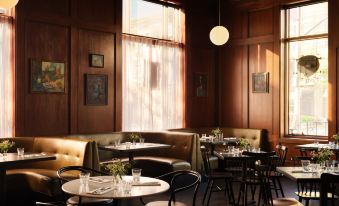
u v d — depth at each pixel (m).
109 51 8.44
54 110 7.55
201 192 7.26
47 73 7.43
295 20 9.55
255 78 10.08
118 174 3.82
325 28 9.04
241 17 10.36
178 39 9.92
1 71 6.92
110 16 8.45
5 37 6.96
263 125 9.95
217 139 8.72
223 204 6.45
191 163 7.93
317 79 9.23
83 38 7.99
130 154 7.09
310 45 9.34
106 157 8.02
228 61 10.64
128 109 8.87
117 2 8.55
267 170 5.95
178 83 9.90
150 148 7.06
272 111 9.78
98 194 3.50
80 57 7.94
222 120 10.72
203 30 10.46
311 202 6.55
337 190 5.64
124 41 8.77
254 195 7.09
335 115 8.62
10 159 5.25
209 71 10.62
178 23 9.93
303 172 4.92
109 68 8.45
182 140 8.14
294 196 7.01
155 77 9.39
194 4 10.21
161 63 9.52
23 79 7.11
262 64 9.96
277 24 9.64
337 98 8.61
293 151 9.34
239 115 10.41
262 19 9.96
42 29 7.38
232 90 10.55
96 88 8.20
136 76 9.00
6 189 5.90
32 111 7.23
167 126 9.66
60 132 7.63
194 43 10.22
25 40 7.14
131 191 3.61
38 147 6.70
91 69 8.13
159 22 9.51
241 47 10.37
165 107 9.60
